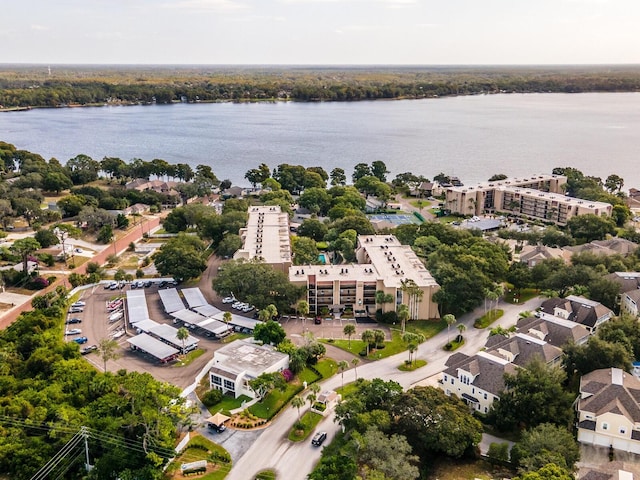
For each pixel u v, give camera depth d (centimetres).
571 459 12350
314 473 11731
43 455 12225
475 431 13262
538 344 16338
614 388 14112
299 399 14388
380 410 13700
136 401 13225
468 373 15250
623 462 13012
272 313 19450
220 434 14238
